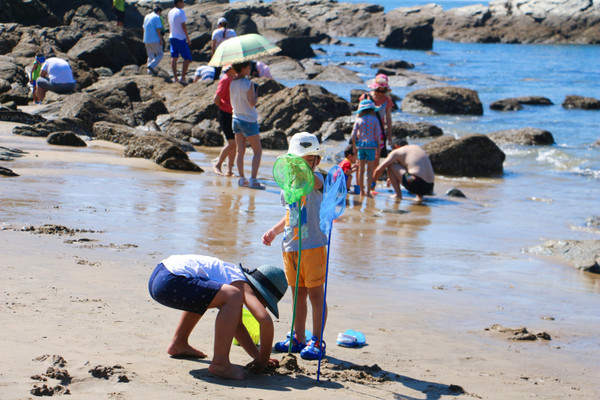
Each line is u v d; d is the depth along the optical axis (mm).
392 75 39438
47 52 26469
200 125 19672
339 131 19922
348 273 7121
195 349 4270
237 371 3963
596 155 17891
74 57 29188
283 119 20531
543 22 81625
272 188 11609
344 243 8500
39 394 3234
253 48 11289
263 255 7211
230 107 12328
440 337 5250
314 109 21047
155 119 19625
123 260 6438
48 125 15797
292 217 4656
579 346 5328
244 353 4559
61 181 10305
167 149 12945
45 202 8758
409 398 3883
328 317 5504
